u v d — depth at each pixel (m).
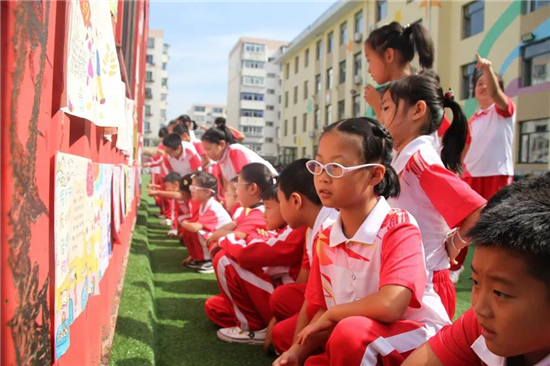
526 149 11.66
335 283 1.61
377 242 1.50
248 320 2.25
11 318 0.67
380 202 1.55
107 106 1.33
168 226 6.25
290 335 1.87
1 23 0.63
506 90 11.97
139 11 4.56
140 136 7.48
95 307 1.53
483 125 3.92
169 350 2.09
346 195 1.47
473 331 1.17
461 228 1.73
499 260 0.88
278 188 2.05
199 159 6.03
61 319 0.93
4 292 0.65
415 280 1.40
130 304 2.37
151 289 2.82
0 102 0.63
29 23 0.69
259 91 52.78
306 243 2.11
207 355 2.05
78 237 1.09
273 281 2.39
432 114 1.91
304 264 2.14
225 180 4.40
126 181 3.25
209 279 3.44
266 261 2.20
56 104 0.89
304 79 25.53
